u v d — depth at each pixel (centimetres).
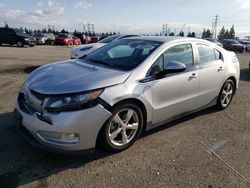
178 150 394
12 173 320
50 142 325
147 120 400
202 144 416
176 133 450
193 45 477
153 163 355
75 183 308
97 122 335
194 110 492
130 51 438
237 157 382
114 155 370
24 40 2567
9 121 460
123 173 330
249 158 381
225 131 469
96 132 338
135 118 383
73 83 340
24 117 347
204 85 490
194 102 479
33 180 309
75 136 327
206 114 546
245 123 511
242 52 3188
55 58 1500
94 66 408
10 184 300
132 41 474
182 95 447
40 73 398
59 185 303
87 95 327
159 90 402
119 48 460
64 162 347
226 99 573
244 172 345
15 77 845
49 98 326
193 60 470
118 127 366
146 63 396
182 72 441
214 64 511
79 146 330
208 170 346
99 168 338
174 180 321
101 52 476
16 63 1159
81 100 324
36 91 341
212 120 516
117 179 318
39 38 3303
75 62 445
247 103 642
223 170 347
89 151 340
